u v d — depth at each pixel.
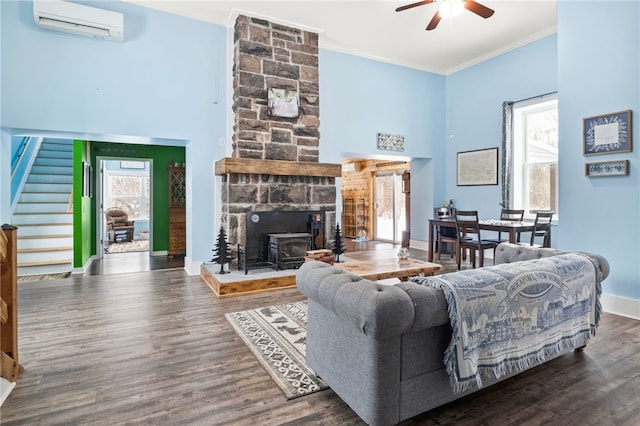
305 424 1.73
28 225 5.23
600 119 3.41
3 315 2.05
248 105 4.69
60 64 4.05
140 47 4.47
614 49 3.31
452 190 7.01
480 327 1.72
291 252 4.59
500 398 1.96
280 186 4.79
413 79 6.74
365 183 9.89
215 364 2.34
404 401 1.63
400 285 1.67
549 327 2.05
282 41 4.93
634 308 3.21
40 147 6.61
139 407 1.86
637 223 3.19
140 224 9.90
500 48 5.94
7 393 1.96
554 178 5.48
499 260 3.11
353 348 1.70
